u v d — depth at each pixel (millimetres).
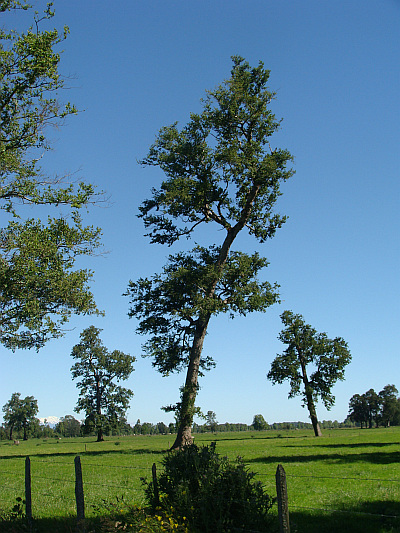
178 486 9820
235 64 35844
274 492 14328
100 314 26328
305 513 11828
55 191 22281
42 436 177625
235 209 35406
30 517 11719
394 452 27766
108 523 9844
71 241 23828
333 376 69000
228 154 32812
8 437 182500
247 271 34688
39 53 20172
